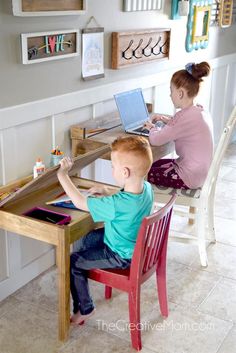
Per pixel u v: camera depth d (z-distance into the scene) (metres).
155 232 2.03
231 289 2.59
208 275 2.72
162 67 3.54
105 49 2.88
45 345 2.14
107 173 3.22
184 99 2.68
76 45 2.60
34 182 1.99
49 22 2.39
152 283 2.63
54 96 2.55
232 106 5.06
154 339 2.19
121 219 1.98
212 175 2.68
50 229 1.97
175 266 2.80
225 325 2.30
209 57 4.24
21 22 2.23
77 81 2.70
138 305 2.05
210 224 3.02
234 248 3.03
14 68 2.26
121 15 2.94
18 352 2.10
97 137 2.68
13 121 2.29
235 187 4.01
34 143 2.48
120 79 3.09
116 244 2.04
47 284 2.62
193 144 2.70
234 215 3.49
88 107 2.85
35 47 2.32
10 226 2.09
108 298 2.48
